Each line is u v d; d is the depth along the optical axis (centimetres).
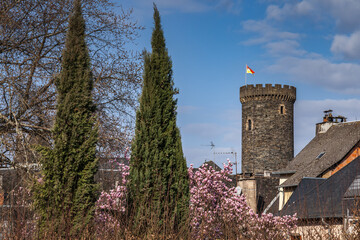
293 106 6303
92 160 1095
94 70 1508
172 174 1241
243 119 6366
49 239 920
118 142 1453
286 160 6150
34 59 1444
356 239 1051
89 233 1012
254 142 6184
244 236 1124
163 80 1296
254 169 6156
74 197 1052
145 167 1195
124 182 1227
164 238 1051
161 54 1320
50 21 1472
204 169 1541
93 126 1182
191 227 1188
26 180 1042
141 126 1243
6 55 1430
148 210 1097
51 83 1396
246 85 6269
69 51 1147
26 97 1388
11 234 866
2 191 1038
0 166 1311
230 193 1538
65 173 1052
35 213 1019
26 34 1452
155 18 1344
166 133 1256
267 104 6162
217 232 1221
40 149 1070
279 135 6147
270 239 1188
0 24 1385
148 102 1271
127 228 1021
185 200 1227
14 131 1347
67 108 1098
